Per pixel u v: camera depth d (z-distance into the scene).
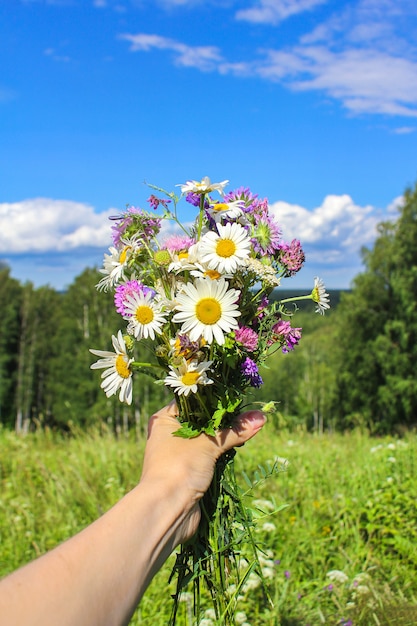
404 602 0.91
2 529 1.32
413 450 1.72
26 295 12.73
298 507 1.35
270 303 0.52
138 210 0.52
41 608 0.25
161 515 0.35
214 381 0.47
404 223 9.12
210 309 0.44
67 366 11.03
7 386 12.20
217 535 0.48
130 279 0.52
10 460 2.02
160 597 0.97
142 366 0.47
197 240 0.50
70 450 2.17
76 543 0.29
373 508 1.27
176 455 0.41
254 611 0.91
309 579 1.04
